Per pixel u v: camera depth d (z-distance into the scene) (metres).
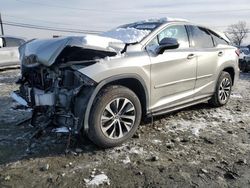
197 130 5.11
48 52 4.06
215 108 6.49
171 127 5.21
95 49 4.07
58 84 4.13
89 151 4.20
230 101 7.28
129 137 4.47
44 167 3.71
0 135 4.75
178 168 3.79
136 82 4.48
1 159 3.95
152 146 4.41
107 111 4.14
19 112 6.01
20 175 3.57
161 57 4.77
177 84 5.14
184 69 5.22
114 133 4.27
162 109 4.98
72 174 3.60
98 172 3.65
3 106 6.50
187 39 5.52
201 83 5.74
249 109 6.57
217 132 5.07
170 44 4.60
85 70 3.95
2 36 12.72
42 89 4.42
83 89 4.00
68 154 4.09
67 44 3.95
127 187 3.36
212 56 5.91
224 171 3.75
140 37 4.79
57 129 4.07
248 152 4.31
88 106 3.96
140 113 4.54
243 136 4.93
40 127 4.35
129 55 4.40
